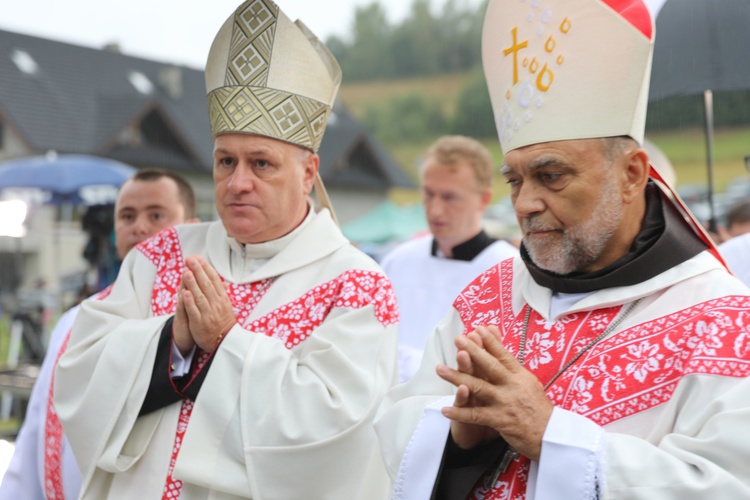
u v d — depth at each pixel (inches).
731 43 129.8
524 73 77.2
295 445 90.0
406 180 1331.2
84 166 414.0
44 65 1067.3
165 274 106.8
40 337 344.2
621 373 71.6
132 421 95.3
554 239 74.8
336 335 95.4
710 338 69.1
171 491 94.0
